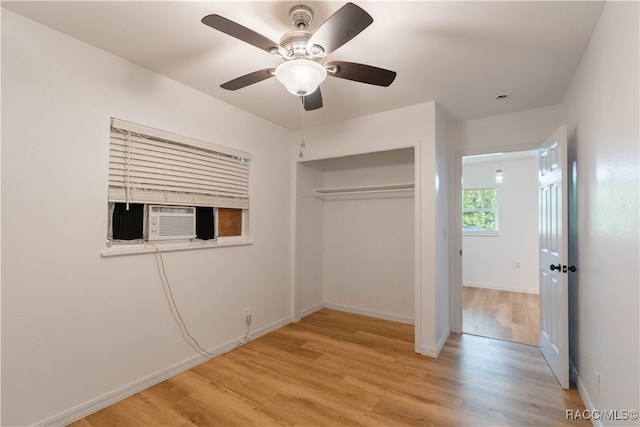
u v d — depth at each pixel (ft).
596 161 6.01
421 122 9.53
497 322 12.42
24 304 5.55
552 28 5.83
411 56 6.83
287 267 12.06
